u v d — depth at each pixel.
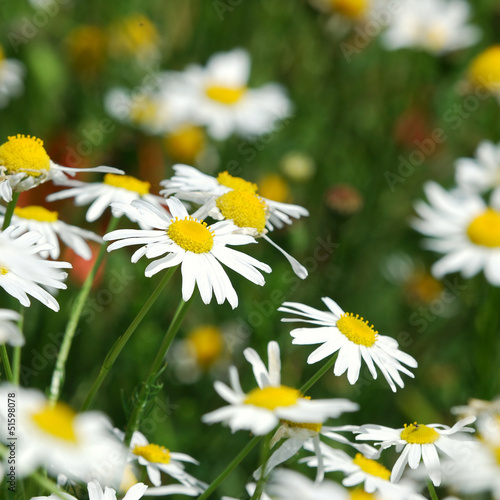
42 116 1.45
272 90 1.61
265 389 0.96
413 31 1.72
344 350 1.00
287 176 1.51
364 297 1.36
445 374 1.28
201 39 1.68
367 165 1.59
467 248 1.27
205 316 1.27
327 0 1.69
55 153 1.25
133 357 1.16
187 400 1.20
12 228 0.99
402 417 1.21
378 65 1.74
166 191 1.03
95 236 1.07
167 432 1.13
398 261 1.45
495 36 1.86
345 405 0.95
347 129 1.66
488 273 1.23
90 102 1.47
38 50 1.45
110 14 1.64
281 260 1.30
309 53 1.73
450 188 1.62
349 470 1.00
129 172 1.31
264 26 1.69
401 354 1.01
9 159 1.01
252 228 1.01
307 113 1.67
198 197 1.03
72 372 1.16
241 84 1.58
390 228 1.54
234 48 1.68
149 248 0.99
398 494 0.99
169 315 1.21
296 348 1.21
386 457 1.12
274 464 0.98
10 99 1.44
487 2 1.89
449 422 1.21
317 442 0.97
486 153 1.45
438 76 1.72
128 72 1.56
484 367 1.18
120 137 1.37
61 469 0.94
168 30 1.70
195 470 1.15
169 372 1.19
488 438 0.98
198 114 1.51
